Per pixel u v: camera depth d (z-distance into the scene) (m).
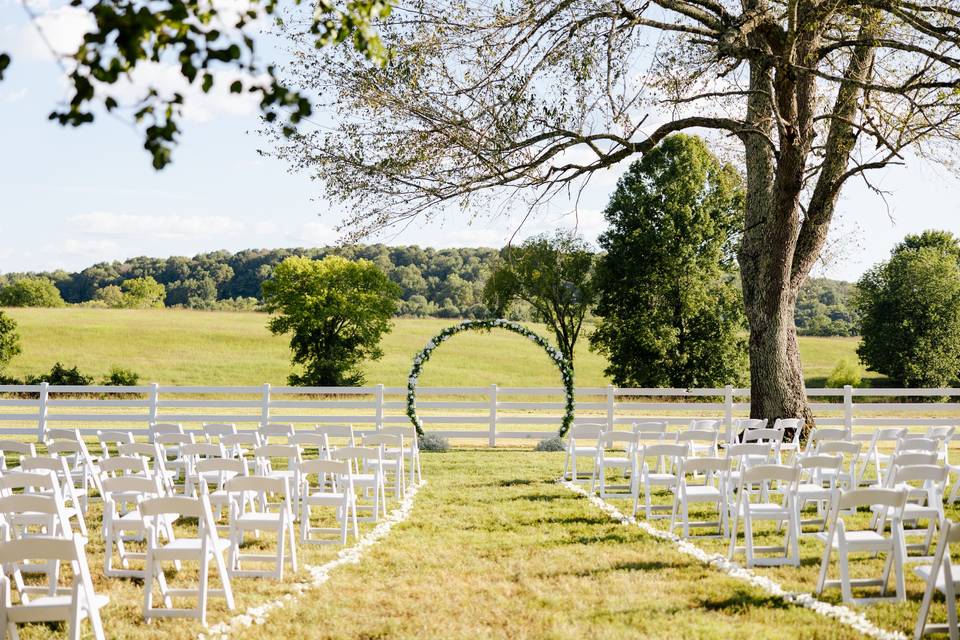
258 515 7.29
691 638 5.39
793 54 13.66
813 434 10.80
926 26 12.62
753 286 16.66
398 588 6.70
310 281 40.50
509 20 13.03
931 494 7.39
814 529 8.97
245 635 5.55
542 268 38.97
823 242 16.52
